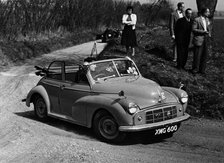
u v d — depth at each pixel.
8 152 6.99
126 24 14.91
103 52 16.98
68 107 8.51
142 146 7.41
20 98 11.84
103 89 7.80
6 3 23.12
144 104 7.34
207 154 6.94
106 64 8.41
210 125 9.03
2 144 7.46
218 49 15.71
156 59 14.52
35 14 25.91
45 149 6.99
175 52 14.21
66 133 8.25
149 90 7.52
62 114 8.70
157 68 12.90
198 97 10.36
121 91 7.45
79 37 31.17
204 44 12.39
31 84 13.77
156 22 51.06
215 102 10.11
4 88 13.23
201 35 12.29
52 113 8.91
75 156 6.59
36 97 9.36
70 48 26.19
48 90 9.02
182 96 7.95
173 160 6.57
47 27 28.09
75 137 7.95
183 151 7.11
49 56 21.83
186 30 12.78
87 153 6.71
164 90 8.24
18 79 14.70
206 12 12.30
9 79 14.75
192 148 7.31
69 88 8.42
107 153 6.80
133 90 7.55
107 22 42.09
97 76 8.16
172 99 7.87
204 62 12.47
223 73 12.66
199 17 12.31
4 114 9.94
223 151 7.12
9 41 22.19
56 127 8.77
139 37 22.23
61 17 30.73
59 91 8.69
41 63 19.28
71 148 6.99
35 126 8.76
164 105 7.55
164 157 6.73
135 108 7.09
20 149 7.10
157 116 7.39
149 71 12.23
